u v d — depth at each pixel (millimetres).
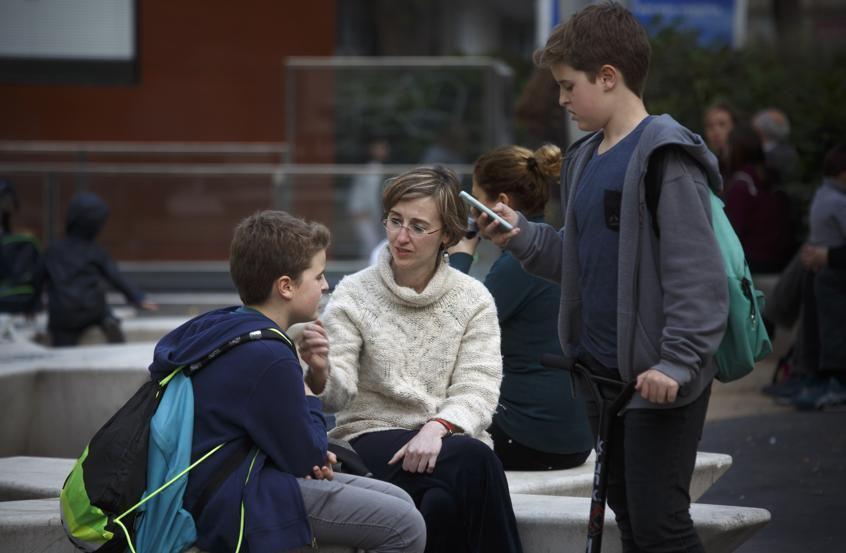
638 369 10352
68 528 10664
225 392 10805
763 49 36469
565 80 10812
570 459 14703
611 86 10672
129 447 10617
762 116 30703
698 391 10320
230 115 42688
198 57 42688
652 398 10000
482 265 27453
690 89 33750
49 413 20359
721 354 10484
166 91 42750
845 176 24188
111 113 42719
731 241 10312
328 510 11078
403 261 12594
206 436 10789
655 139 10156
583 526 12227
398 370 12703
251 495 10617
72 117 42719
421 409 12695
